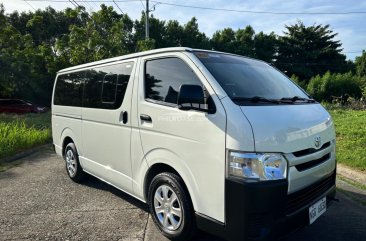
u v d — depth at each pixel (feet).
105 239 12.37
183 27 148.25
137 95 13.21
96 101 16.21
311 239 12.42
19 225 13.61
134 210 15.20
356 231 13.09
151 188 12.57
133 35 106.83
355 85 115.55
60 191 18.06
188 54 11.80
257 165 9.23
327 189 11.96
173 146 11.36
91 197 17.03
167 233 12.03
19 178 20.90
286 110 10.86
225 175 9.63
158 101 12.25
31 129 37.73
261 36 166.40
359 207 15.60
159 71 12.64
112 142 14.92
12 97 81.51
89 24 63.67
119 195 17.34
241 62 13.50
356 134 32.50
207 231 10.39
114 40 64.49
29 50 68.64
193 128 10.59
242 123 9.43
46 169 23.43
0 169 23.35
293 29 165.17
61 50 66.23
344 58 168.86
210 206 10.18
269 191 9.17
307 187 10.61
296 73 161.27
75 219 14.20
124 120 13.88
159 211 12.41
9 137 29.84
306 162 10.48
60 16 123.24
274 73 14.55
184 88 10.18
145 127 12.64
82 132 17.70
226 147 9.61
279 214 9.39
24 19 121.70
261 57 165.07
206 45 149.18
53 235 12.69
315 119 11.48
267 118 9.84
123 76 14.42
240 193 9.23
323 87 116.67
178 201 11.46
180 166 11.16
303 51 162.30
